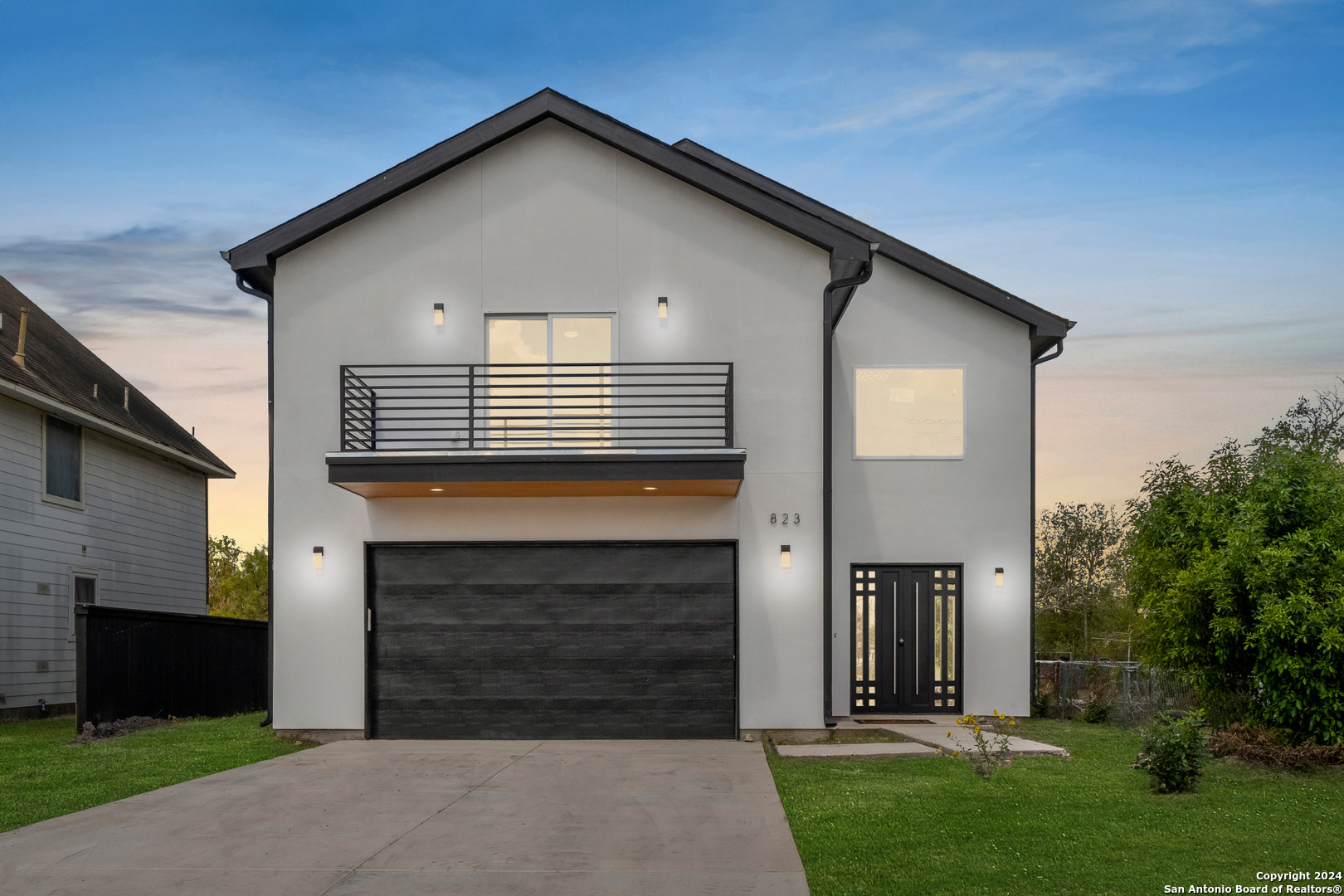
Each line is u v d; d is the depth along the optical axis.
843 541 12.80
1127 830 5.90
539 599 10.91
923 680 12.70
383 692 10.86
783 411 10.98
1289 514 8.65
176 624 13.38
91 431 16.70
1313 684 7.80
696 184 11.05
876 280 13.07
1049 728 11.58
